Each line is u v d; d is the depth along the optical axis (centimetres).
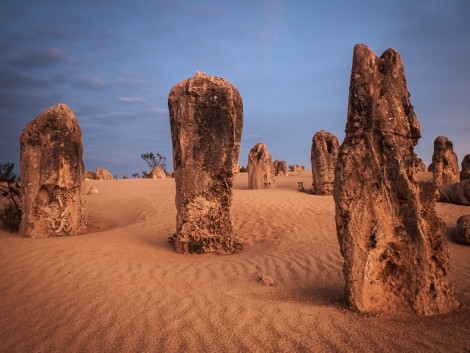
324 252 907
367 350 410
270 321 480
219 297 584
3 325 500
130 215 1523
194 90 966
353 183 530
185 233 969
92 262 779
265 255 924
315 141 1912
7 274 700
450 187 1519
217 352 416
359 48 559
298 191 2019
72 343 446
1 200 1495
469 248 926
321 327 464
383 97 542
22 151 1044
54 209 1052
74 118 1095
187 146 973
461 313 505
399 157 528
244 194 1775
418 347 413
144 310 529
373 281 520
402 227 522
